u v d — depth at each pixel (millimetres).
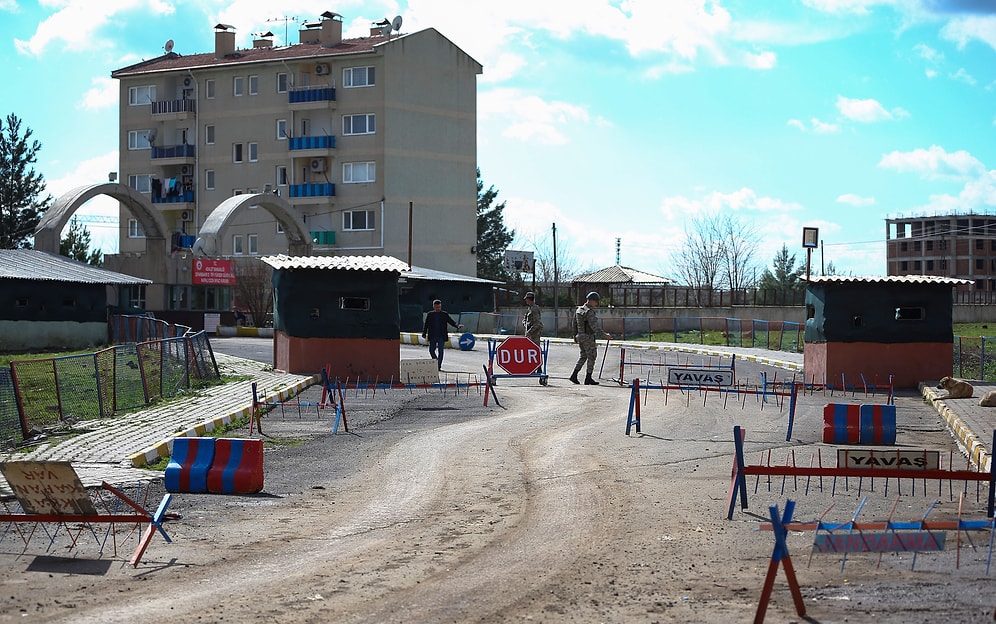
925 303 24875
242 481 11320
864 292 24812
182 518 10008
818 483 11781
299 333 25984
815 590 7258
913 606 6781
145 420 16953
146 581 7617
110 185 50562
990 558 8086
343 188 68375
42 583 7559
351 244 68250
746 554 8398
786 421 17719
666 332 55688
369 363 26000
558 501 10727
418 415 18828
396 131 67875
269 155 70188
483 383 24234
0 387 14469
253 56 71875
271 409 19484
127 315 40719
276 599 7090
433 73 69625
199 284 55469
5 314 37625
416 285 53438
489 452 14219
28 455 13445
